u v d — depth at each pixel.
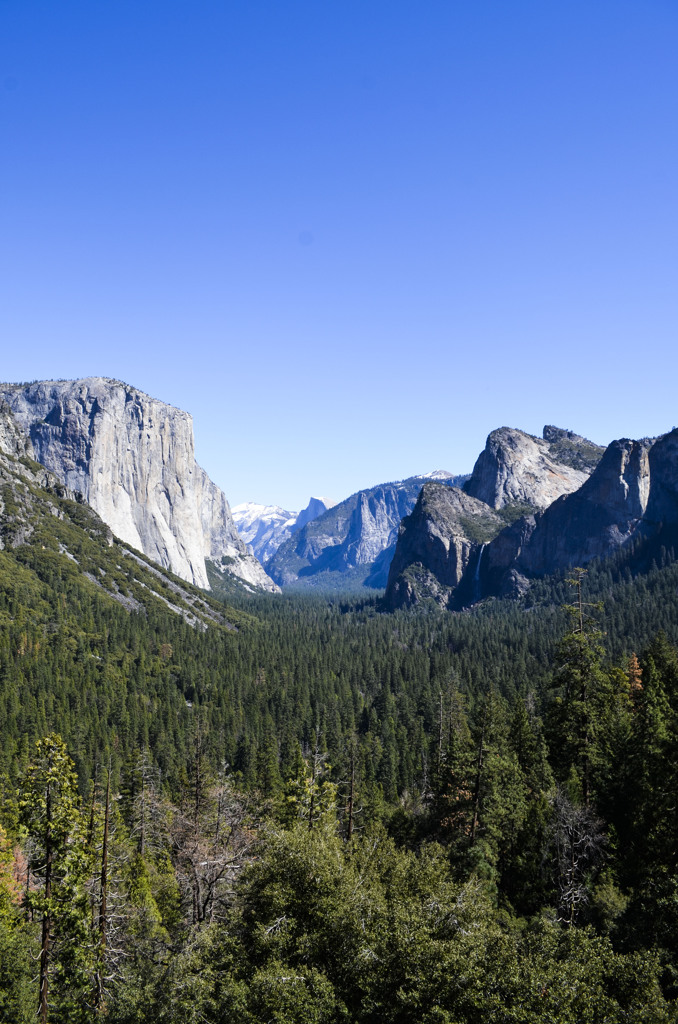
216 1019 34.22
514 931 35.91
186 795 84.69
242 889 42.34
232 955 38.03
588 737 54.19
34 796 42.53
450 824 60.56
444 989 30.48
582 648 54.41
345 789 80.00
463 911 35.12
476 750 59.22
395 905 36.91
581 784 55.38
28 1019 43.44
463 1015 29.47
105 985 46.88
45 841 42.72
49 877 43.00
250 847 50.81
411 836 65.25
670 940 35.06
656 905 37.06
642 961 30.62
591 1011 28.20
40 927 48.66
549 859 50.12
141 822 76.12
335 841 44.97
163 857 72.75
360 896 37.72
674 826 44.16
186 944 43.47
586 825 49.62
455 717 128.25
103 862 49.94
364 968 33.56
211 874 52.62
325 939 36.50
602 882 46.84
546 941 32.03
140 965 47.31
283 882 40.19
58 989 46.69
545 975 29.27
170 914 59.19
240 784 108.12
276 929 37.84
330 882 38.97
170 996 36.50
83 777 108.56
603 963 30.88
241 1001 33.50
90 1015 44.53
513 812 54.91
